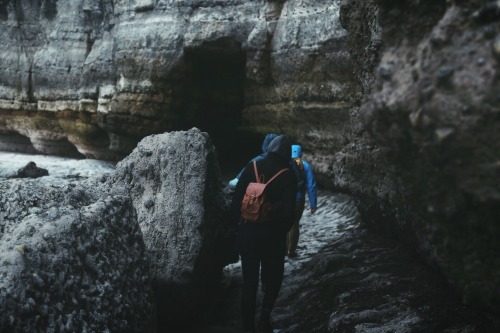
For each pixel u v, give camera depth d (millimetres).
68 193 3355
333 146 8664
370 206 5320
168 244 3799
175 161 4113
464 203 1621
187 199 3943
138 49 11617
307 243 5988
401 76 1785
